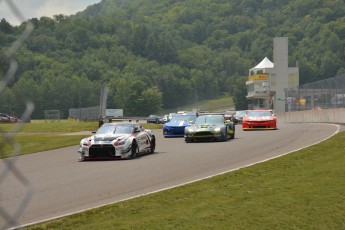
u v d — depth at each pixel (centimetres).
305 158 2703
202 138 4481
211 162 2877
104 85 8656
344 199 1614
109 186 2139
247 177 2152
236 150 3534
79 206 1695
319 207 1523
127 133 3491
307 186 1845
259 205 1568
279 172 2256
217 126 4519
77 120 14725
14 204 1748
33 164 3203
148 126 9312
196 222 1369
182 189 1889
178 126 5534
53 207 1692
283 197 1672
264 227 1319
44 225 1366
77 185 2197
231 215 1448
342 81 7294
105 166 2939
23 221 1472
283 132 5319
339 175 2048
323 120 8125
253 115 6316
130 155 3356
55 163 3247
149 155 3516
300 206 1538
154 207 1589
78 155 3844
